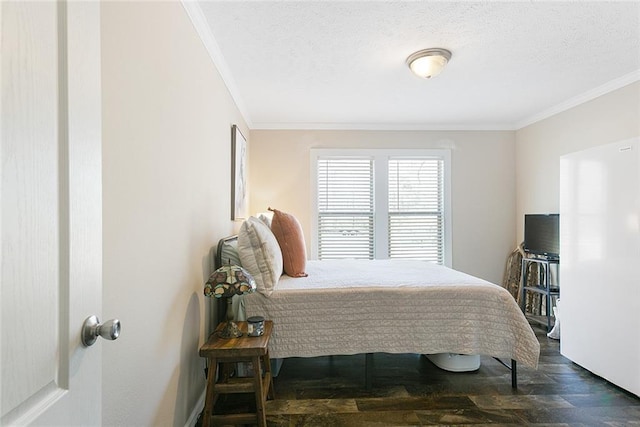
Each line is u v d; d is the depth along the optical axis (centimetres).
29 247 53
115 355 103
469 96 322
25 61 52
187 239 170
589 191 230
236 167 297
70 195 63
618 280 209
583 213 235
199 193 192
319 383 225
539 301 362
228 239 245
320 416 186
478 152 425
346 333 206
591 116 313
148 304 125
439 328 209
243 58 240
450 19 192
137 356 116
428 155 423
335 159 421
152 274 129
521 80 283
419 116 387
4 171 48
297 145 416
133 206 114
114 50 102
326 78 277
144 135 122
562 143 348
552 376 233
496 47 225
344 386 221
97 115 73
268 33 206
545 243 344
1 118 48
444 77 277
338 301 207
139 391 118
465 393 211
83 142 67
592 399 203
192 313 177
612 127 291
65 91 62
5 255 48
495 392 212
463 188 425
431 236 427
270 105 345
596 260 224
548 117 368
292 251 251
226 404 197
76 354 64
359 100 331
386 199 422
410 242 426
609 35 211
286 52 231
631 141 199
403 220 426
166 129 143
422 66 235
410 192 426
